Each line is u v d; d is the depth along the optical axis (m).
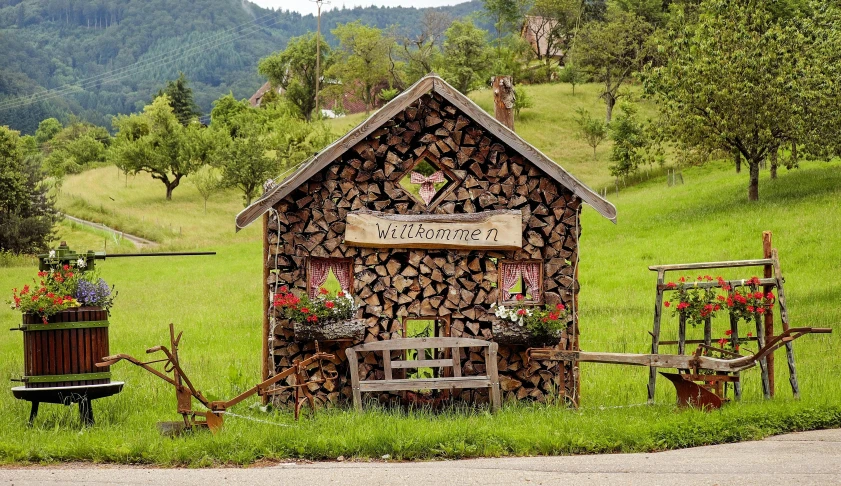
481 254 14.53
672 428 11.41
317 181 14.34
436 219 14.31
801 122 40.38
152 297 33.38
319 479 9.29
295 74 143.88
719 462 9.88
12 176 59.31
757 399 14.07
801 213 36.97
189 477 9.53
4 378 17.83
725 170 62.53
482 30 123.31
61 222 67.00
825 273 28.50
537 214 14.77
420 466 10.05
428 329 17.98
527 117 92.12
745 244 33.84
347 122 104.38
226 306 30.38
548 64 124.12
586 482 8.91
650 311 25.36
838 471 9.22
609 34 92.69
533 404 13.96
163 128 88.25
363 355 14.15
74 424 13.07
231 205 77.44
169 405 14.57
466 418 12.89
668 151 70.44
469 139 14.64
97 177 90.31
